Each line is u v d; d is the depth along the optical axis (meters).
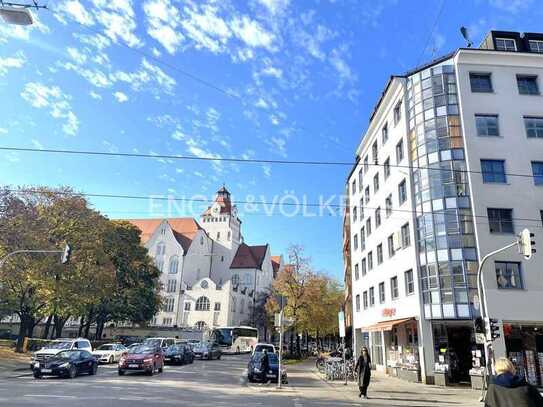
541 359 23.98
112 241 46.22
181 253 85.44
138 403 12.63
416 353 26.34
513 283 24.33
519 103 27.50
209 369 29.62
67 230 37.62
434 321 25.28
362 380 17.38
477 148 26.42
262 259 99.44
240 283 93.06
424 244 26.41
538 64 28.16
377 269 35.16
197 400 14.07
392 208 31.62
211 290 79.62
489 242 24.80
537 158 26.50
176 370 27.34
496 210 25.48
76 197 39.31
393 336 31.94
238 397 15.59
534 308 23.80
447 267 24.92
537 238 25.06
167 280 84.12
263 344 28.98
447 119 27.25
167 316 81.12
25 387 15.90
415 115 28.86
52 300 35.16
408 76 30.27
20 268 32.41
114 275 41.75
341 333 23.59
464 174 26.12
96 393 14.67
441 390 21.17
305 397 16.67
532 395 4.86
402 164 29.91
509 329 23.81
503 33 29.91
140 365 22.56
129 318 55.31
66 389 15.59
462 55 28.00
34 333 63.94
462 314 23.89
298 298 45.16
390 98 32.84
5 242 31.95
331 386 21.64
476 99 27.41
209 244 96.12
